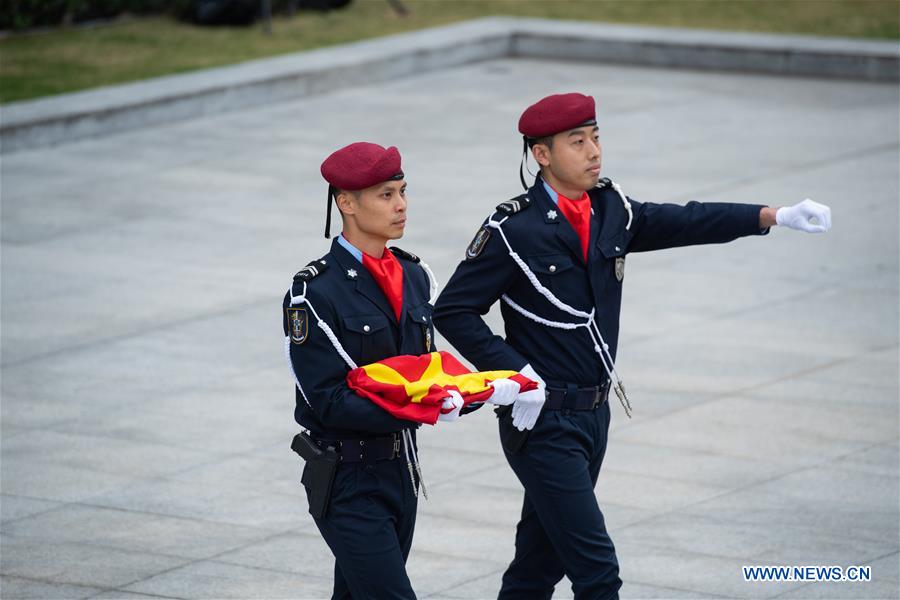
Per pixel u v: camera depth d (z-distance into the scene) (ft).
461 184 82.84
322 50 116.06
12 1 122.52
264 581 37.47
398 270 29.50
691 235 32.48
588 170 31.48
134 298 63.21
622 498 42.96
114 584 37.24
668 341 57.41
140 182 83.66
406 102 105.81
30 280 65.67
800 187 81.25
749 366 54.44
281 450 47.01
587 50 122.21
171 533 40.60
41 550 39.40
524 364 31.19
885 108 103.24
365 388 27.94
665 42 119.24
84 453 46.55
